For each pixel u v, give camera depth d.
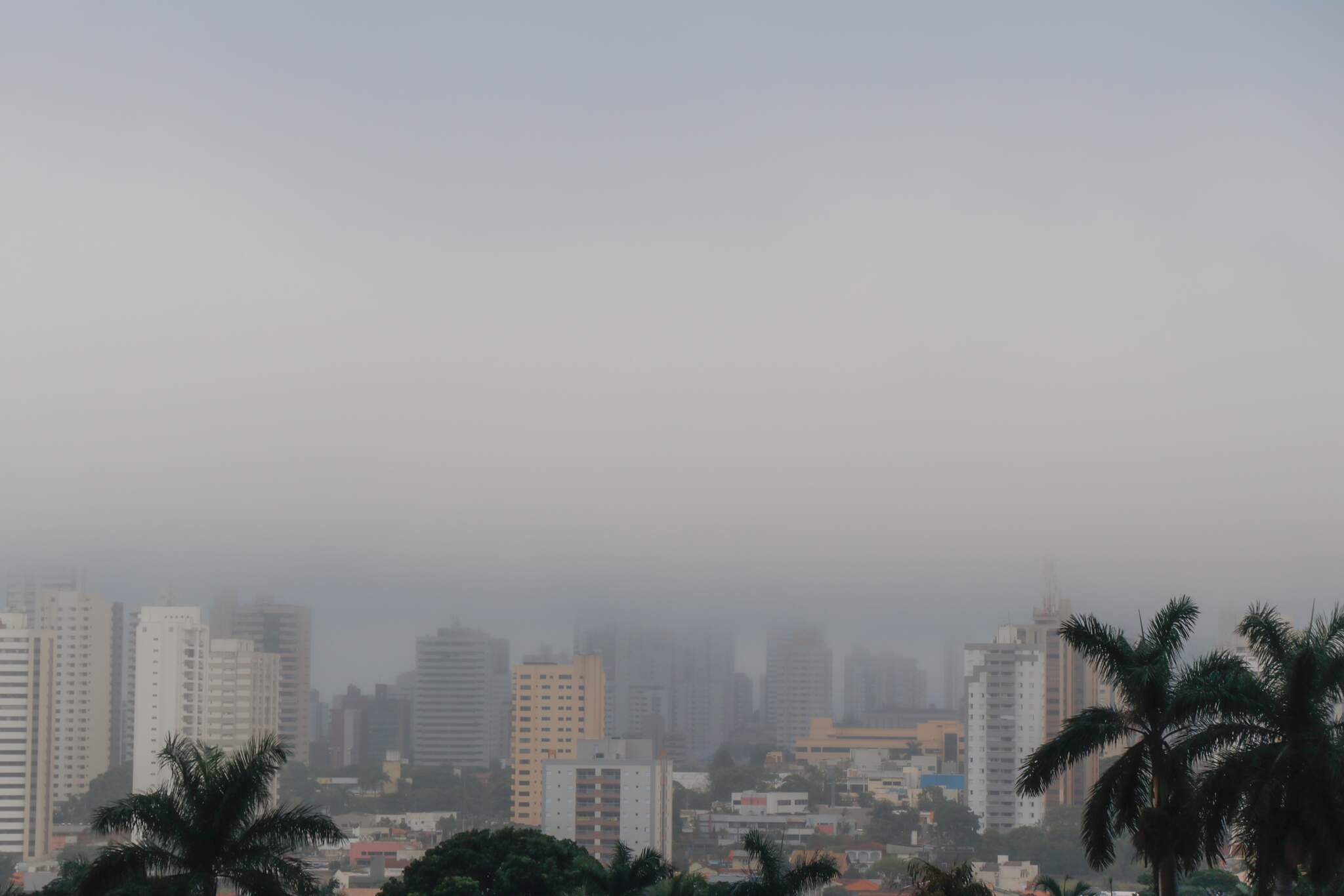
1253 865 58.81
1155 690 60.91
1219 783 58.22
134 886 60.81
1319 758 55.91
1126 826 62.12
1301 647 59.31
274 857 62.59
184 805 62.22
